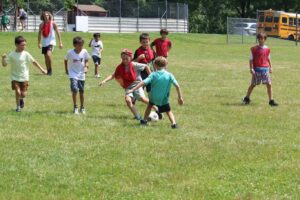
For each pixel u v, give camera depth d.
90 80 20.38
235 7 87.81
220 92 17.86
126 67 12.34
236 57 35.72
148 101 12.41
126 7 60.97
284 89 19.17
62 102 14.76
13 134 10.55
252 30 55.75
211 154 9.40
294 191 7.62
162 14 62.78
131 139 10.39
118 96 16.20
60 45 21.77
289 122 12.68
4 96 15.52
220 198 7.32
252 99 16.47
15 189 7.48
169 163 8.80
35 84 18.41
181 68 26.58
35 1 56.75
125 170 8.40
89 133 10.80
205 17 85.62
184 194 7.43
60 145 9.79
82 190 7.50
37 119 12.12
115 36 52.34
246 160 9.09
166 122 12.27
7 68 23.34
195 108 14.40
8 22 52.50
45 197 7.23
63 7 57.59
